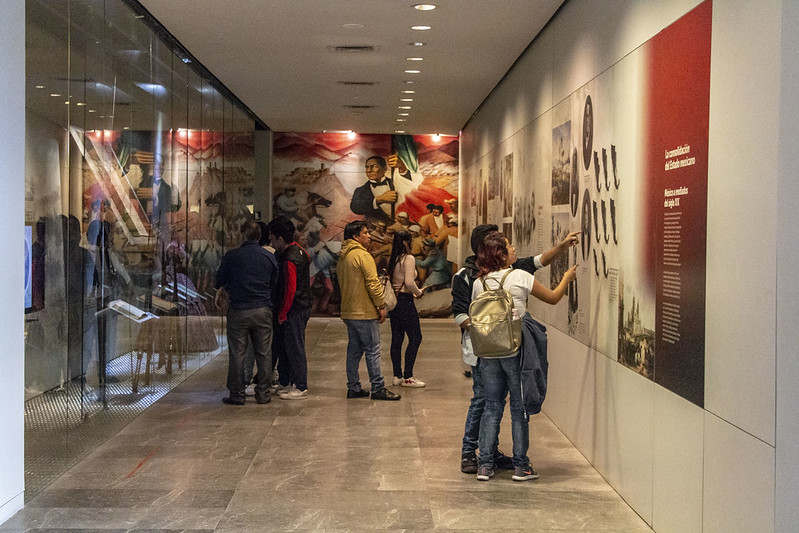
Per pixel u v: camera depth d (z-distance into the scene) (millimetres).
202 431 7152
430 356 12000
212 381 9812
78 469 5930
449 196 17906
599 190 5805
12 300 4934
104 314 6684
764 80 3299
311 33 8516
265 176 17484
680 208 4191
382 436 6992
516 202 9578
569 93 6836
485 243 5590
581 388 6395
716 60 3756
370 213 17891
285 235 8711
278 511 4996
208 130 10906
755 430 3367
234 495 5324
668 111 4383
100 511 4977
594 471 5922
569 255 6812
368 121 15562
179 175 9273
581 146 6375
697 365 3965
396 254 9344
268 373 8453
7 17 4844
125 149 7250
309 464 6094
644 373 4770
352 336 8648
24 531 4613
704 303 3881
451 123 15648
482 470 5684
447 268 17922
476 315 5422
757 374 3350
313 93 12375
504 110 10641
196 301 10125
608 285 5555
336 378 10000
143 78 7801
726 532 3633
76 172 6031
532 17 7637
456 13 7566
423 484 5598
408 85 11516
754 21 3385
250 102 13422
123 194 7188
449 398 8703
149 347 8016
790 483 3154
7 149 4863
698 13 3984
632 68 5043
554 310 7469
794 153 3090
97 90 6492
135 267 7543
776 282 3195
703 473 3889
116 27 6965
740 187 3504
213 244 11250
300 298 8609
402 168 17875
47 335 5512
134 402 7543
